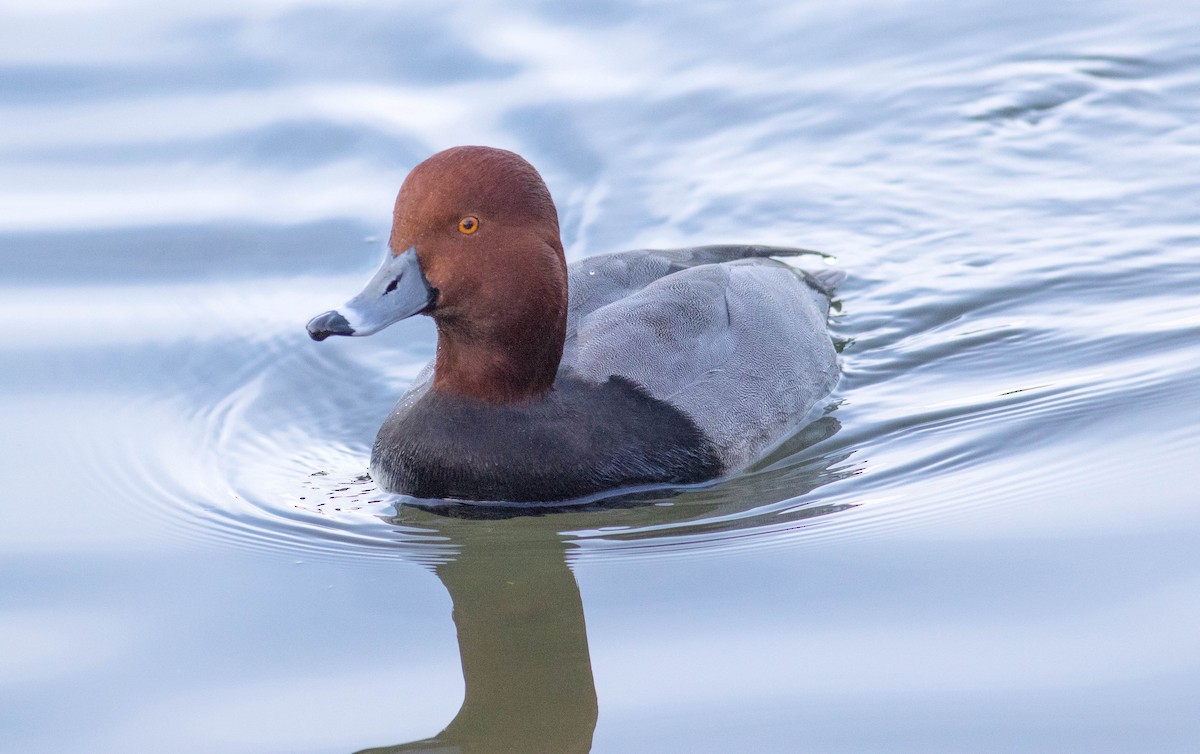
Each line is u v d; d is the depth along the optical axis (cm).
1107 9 1683
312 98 1501
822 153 1480
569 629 783
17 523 916
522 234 866
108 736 692
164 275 1274
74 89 1509
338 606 817
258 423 1074
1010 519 867
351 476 995
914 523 878
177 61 1552
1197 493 866
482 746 684
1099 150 1466
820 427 1034
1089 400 1022
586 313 989
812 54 1608
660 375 947
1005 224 1348
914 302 1231
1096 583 780
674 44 1609
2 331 1184
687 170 1450
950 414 1034
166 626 792
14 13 1612
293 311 1223
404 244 862
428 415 914
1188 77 1568
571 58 1578
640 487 922
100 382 1117
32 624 793
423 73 1543
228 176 1406
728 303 1016
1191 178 1397
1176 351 1080
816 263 1309
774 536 877
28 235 1314
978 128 1505
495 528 905
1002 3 1689
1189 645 717
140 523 920
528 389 901
